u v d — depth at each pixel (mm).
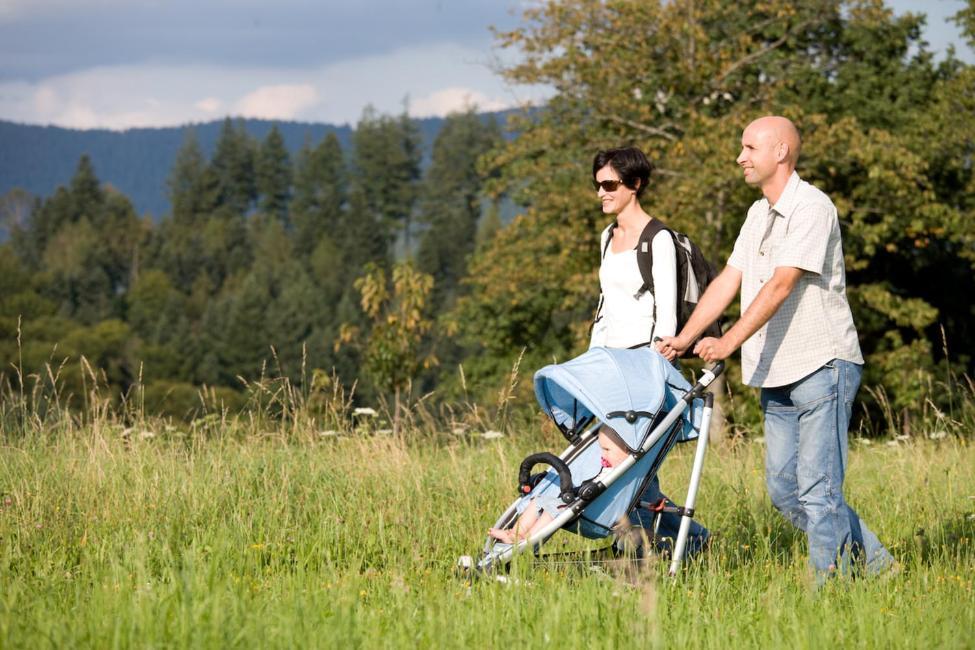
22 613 9914
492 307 73750
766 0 62906
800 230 11992
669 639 9719
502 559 11500
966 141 59875
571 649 9312
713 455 20844
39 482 15023
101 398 20328
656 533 12742
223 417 20094
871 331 66688
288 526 14078
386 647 9234
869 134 57844
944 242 66688
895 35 68438
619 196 13336
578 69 61281
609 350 11859
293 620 9484
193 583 10562
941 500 16734
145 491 14836
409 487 16172
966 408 24250
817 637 9648
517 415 22062
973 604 10938
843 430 12539
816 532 12312
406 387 38406
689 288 13219
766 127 12344
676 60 61031
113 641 8922
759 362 12680
